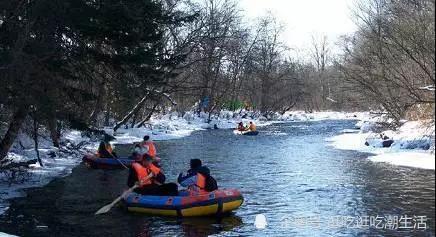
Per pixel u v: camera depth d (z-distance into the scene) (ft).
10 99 38.63
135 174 38.60
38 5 38.55
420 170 55.47
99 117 107.55
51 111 41.68
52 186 48.11
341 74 100.17
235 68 179.01
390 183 48.08
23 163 48.85
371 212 36.73
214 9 131.85
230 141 102.37
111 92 53.11
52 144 72.02
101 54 46.14
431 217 34.45
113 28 43.65
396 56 76.95
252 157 72.95
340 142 93.56
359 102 103.09
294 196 43.27
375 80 84.48
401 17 70.54
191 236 31.32
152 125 131.95
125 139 101.50
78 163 64.03
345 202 40.37
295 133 128.36
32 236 31.37
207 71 152.05
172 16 50.34
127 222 34.60
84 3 41.83
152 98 63.26
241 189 46.83
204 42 114.62
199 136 117.60
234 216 36.19
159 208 36.19
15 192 44.88
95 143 87.35
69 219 35.55
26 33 36.83
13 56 35.76
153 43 50.16
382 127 91.40
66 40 44.80
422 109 77.87
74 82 50.70
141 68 48.78
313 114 252.42
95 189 46.80
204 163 66.33
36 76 39.73
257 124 178.60
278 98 220.02
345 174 54.65
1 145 47.44
